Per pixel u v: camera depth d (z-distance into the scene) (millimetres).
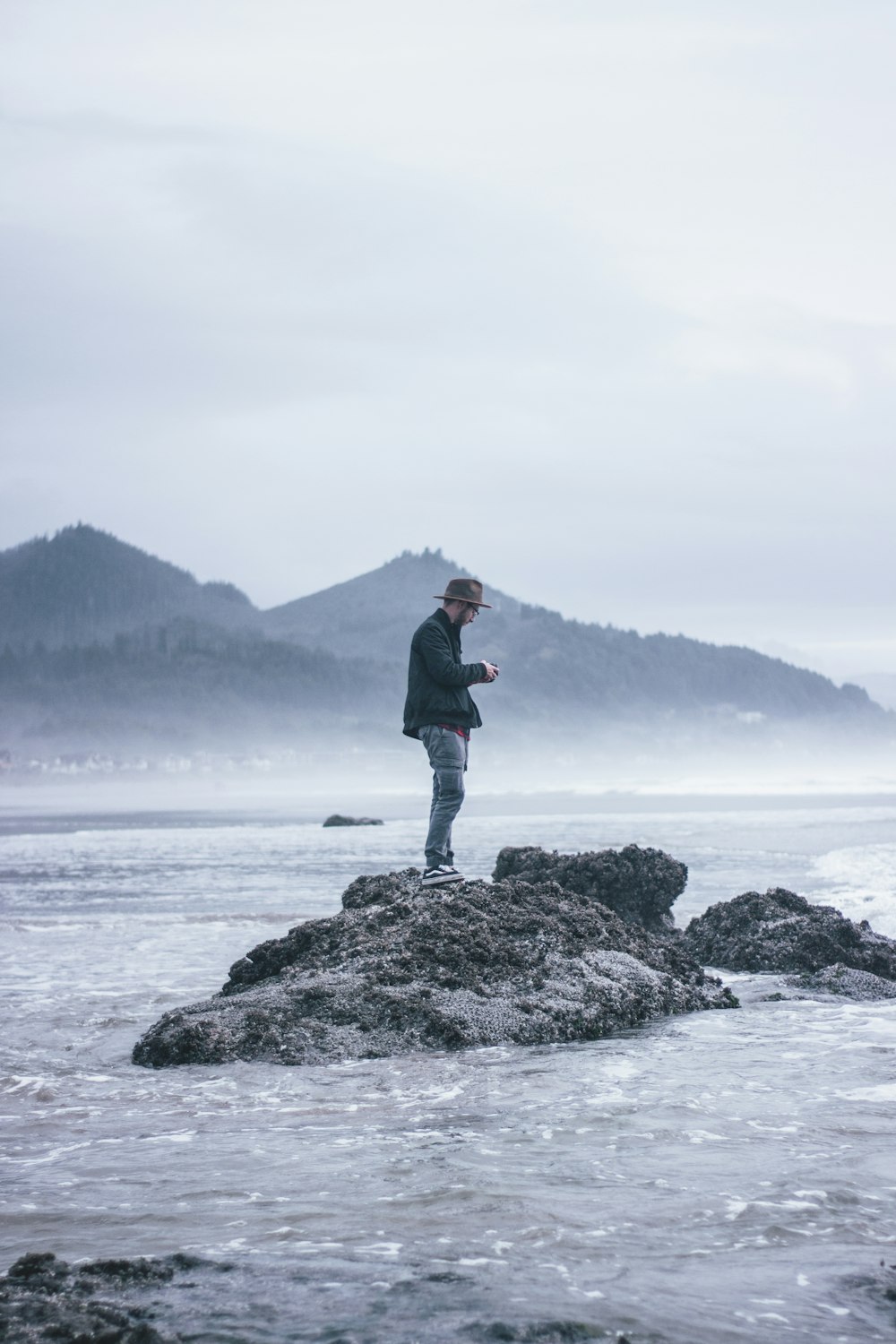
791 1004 10266
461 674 10648
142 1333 3244
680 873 14680
